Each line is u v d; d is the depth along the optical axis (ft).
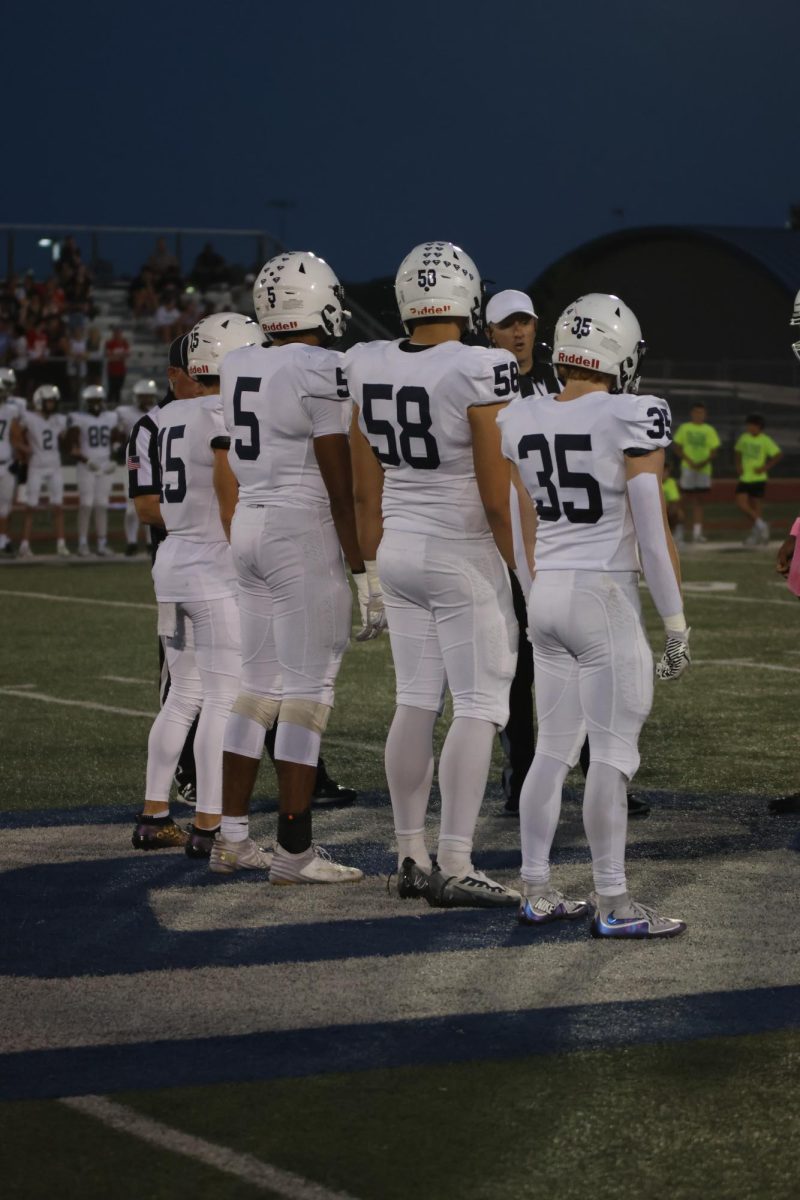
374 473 33.83
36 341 173.99
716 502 191.62
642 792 44.45
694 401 238.89
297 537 34.30
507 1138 22.47
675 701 58.95
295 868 35.14
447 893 33.14
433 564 32.32
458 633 32.65
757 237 259.19
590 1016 26.91
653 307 273.13
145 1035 26.25
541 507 30.45
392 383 31.96
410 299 32.22
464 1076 24.52
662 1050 25.46
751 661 68.13
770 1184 21.09
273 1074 24.66
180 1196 20.89
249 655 35.68
